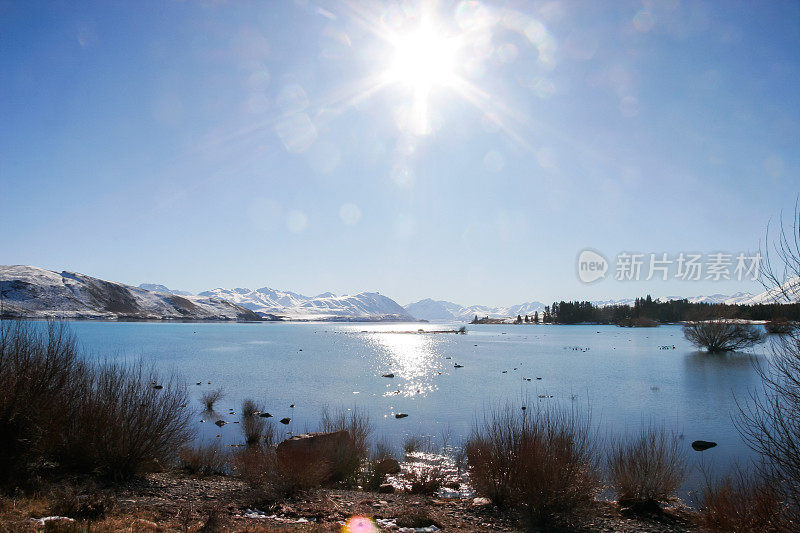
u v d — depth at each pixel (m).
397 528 9.30
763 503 8.91
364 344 116.19
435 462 18.36
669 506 12.45
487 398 35.72
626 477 12.06
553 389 40.38
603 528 10.04
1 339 10.94
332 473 14.66
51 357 11.47
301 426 25.50
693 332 77.06
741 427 24.34
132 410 12.54
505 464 11.59
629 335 152.00
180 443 14.42
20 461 10.27
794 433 7.29
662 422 25.94
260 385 42.81
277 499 10.99
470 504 11.84
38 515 7.69
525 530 9.68
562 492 10.23
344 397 36.34
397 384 44.00
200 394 36.47
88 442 11.77
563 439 11.26
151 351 78.19
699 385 41.62
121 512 8.60
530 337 150.25
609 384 43.12
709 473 16.06
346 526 9.06
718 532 9.73
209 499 10.77
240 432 23.81
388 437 22.83
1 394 10.13
